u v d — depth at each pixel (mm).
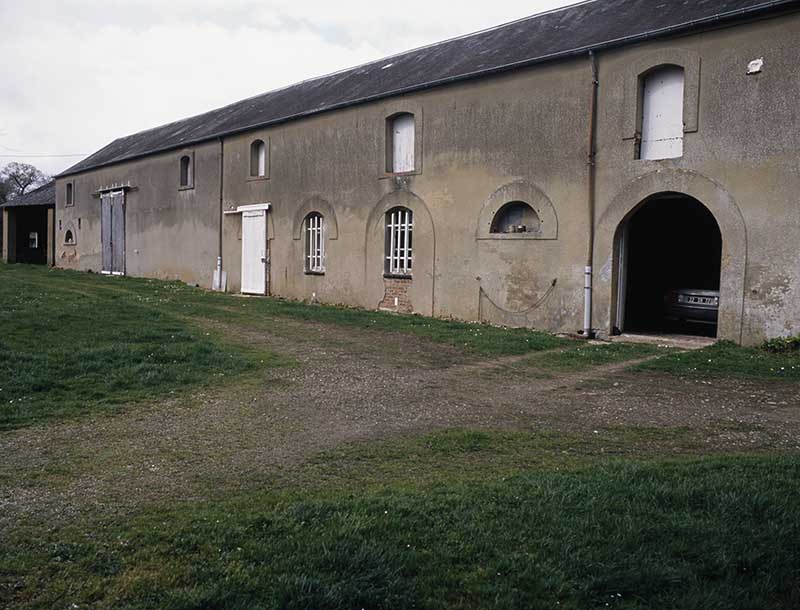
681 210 13992
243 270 19266
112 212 26156
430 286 13797
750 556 3188
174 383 7293
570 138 11430
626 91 10734
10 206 33781
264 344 9961
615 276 10984
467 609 2826
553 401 6848
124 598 2891
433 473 4543
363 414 6230
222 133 19609
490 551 3262
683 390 7348
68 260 29859
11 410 6105
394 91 14234
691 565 3143
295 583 2896
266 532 3473
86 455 4953
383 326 12062
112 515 3797
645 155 10766
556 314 11656
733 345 9562
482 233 12781
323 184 16453
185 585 2982
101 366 7770
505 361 9094
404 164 14641
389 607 2820
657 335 11203
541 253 11852
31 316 11008
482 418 6137
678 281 14469
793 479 4141
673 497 3844
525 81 12055
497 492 3990
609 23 12094
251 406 6469
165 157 22750
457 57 14797
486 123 12688
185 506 3922
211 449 5113
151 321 11383
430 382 7723
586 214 11211
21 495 4129
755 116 9430
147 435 5484
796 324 9125
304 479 4426
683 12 10688
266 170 18328
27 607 2834
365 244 15336
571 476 4281
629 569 3072
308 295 17062
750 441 5375
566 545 3301
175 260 22406
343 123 15828
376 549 3213
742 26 9523
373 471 4594
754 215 9453
